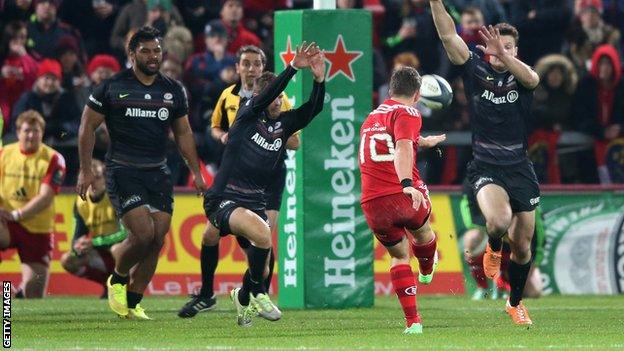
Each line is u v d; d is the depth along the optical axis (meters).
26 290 42.66
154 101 32.28
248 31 53.38
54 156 42.28
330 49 36.56
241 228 29.28
